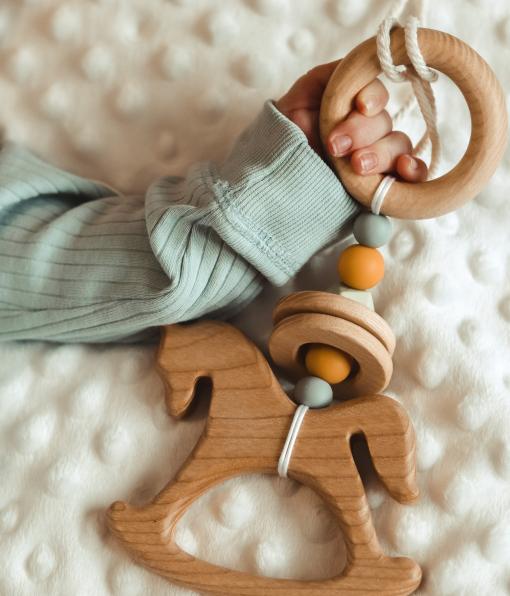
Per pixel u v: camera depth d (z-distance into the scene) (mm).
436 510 371
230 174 386
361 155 370
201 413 396
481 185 368
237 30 430
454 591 362
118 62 439
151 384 402
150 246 396
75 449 393
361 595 361
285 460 373
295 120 395
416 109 422
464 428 376
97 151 449
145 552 374
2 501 394
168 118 439
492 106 359
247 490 381
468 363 382
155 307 385
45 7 446
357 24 422
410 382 390
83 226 417
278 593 365
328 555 374
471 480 369
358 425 372
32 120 453
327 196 379
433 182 371
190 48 433
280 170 376
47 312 407
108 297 397
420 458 377
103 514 386
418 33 359
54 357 413
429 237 403
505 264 402
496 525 364
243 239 379
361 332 365
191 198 392
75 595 378
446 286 394
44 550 384
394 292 400
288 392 398
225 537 379
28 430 397
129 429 394
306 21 427
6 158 439
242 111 432
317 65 426
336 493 368
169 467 392
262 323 416
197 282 385
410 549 369
